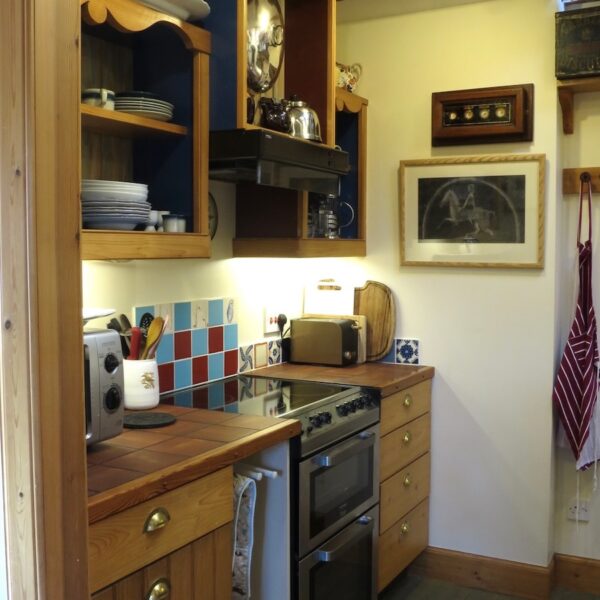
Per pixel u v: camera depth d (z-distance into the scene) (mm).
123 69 2375
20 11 1139
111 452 1868
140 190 2064
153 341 2373
